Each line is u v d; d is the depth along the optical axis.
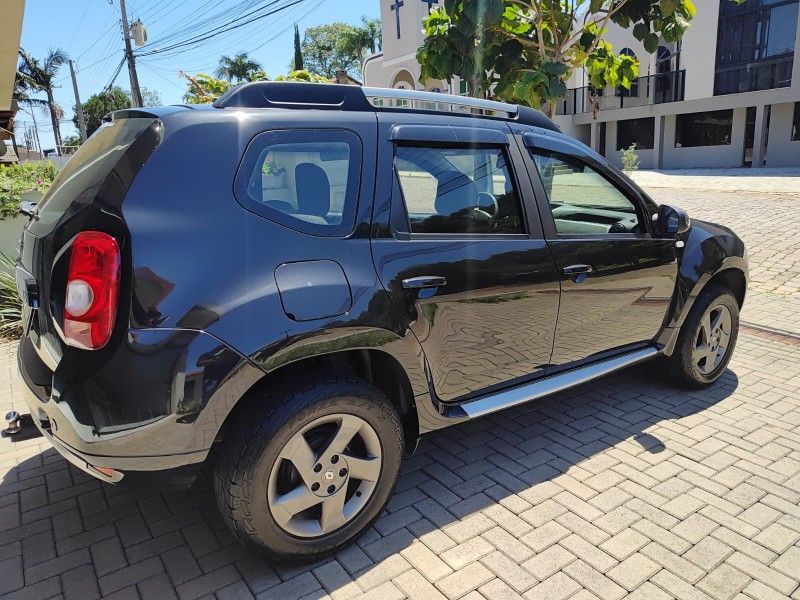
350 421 2.60
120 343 2.20
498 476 3.35
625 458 3.52
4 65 10.70
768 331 5.80
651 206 3.88
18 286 2.90
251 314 2.32
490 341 3.09
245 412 2.43
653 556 2.69
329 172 2.64
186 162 2.36
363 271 2.61
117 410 2.21
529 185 3.28
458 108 3.19
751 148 25.95
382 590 2.52
